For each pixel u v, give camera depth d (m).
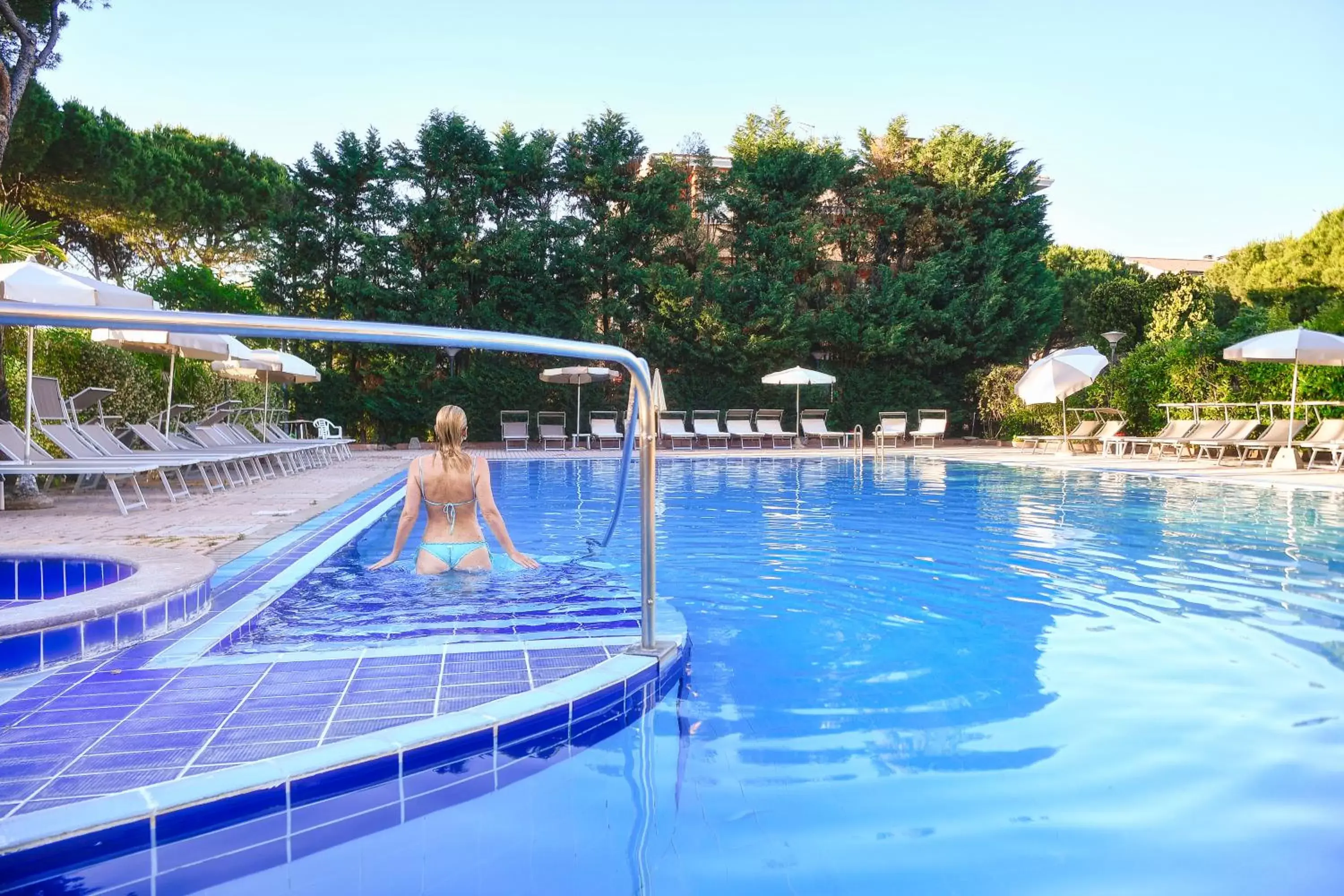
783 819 2.08
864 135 24.66
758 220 23.17
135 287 20.45
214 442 11.99
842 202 24.34
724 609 4.43
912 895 1.72
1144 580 5.18
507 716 2.46
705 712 2.91
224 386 16.38
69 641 3.06
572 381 19.50
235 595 4.17
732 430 21.19
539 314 21.19
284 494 9.52
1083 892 1.72
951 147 23.53
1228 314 34.66
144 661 3.07
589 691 2.71
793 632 3.97
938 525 7.72
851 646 3.73
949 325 23.16
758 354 22.11
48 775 2.07
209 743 2.28
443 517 4.94
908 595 4.77
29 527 6.64
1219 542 6.66
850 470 14.42
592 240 21.61
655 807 2.16
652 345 21.77
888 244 24.44
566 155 22.16
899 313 23.12
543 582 4.71
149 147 21.30
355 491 9.83
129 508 8.02
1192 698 2.99
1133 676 3.26
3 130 8.63
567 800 2.22
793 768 2.41
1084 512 8.61
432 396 20.56
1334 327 22.84
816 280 22.94
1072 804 2.14
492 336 2.54
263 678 2.86
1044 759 2.44
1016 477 12.90
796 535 7.12
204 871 1.88
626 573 5.18
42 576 4.52
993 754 2.48
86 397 9.24
